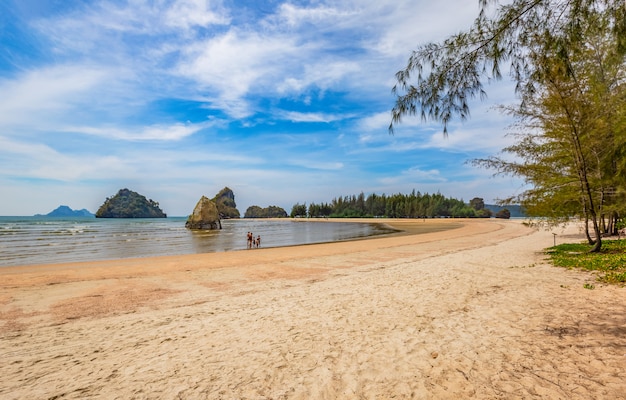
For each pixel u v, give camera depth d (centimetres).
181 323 649
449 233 4147
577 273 949
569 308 604
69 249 2711
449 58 414
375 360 434
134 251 2567
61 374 422
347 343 503
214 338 551
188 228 6656
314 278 1166
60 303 840
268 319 655
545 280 885
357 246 2541
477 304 687
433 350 456
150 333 590
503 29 380
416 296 794
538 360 399
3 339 568
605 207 1259
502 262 1298
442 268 1221
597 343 432
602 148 1187
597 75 462
